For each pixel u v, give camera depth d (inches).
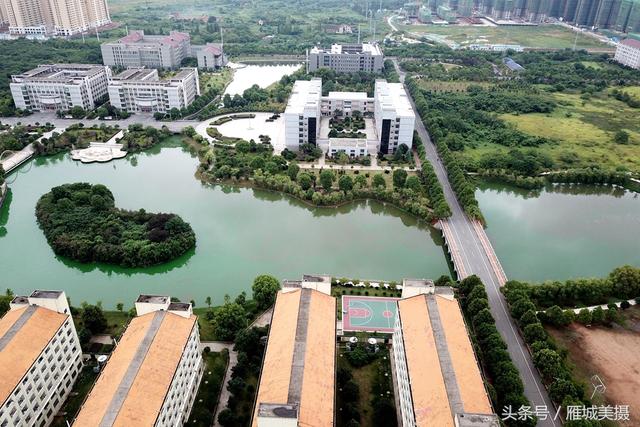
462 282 7652.6
